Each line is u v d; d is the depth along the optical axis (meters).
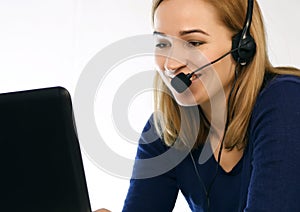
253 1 1.02
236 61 1.01
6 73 1.77
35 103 0.67
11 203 0.67
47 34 1.78
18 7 1.76
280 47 1.80
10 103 0.67
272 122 0.96
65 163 0.68
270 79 1.04
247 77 1.03
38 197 0.67
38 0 1.77
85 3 1.78
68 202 0.68
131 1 1.80
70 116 0.68
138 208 1.15
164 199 1.18
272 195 0.90
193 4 0.95
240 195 1.08
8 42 1.76
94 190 1.82
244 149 1.07
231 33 1.00
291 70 1.08
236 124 1.05
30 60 1.78
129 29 1.81
